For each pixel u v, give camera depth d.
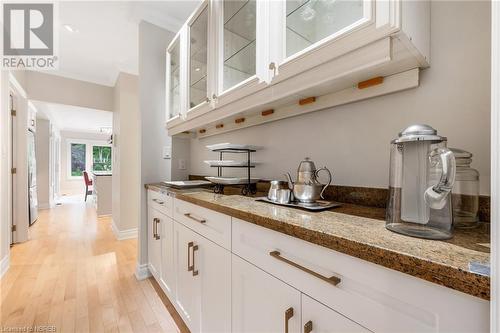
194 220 1.26
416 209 0.61
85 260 2.50
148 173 2.21
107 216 4.63
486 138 0.75
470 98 0.78
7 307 1.66
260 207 0.97
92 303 1.72
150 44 2.28
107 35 2.59
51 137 6.08
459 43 0.81
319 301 0.63
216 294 1.08
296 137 1.36
